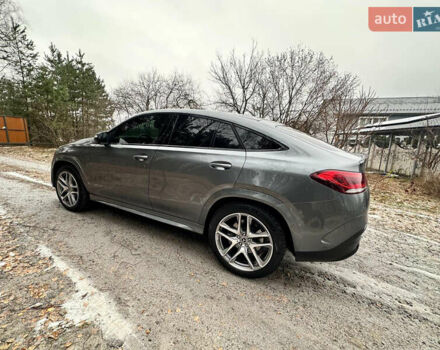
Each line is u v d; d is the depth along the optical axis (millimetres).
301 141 1995
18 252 2172
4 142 14023
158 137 2549
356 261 2574
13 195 3867
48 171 6477
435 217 4449
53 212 3230
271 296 1882
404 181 9102
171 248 2512
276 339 1470
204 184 2170
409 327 1643
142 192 2607
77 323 1444
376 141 12664
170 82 25188
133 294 1756
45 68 15086
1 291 1652
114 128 2889
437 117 9227
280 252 1930
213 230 2201
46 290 1705
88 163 3018
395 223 3988
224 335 1468
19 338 1306
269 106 11719
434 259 2730
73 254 2225
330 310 1771
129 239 2633
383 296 1985
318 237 1788
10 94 16766
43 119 14070
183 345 1367
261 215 1952
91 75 21297
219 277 2076
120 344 1329
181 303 1713
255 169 1939
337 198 1717
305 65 10688
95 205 3615
